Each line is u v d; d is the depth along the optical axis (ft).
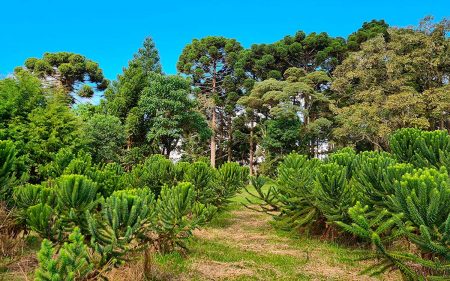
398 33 90.38
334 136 94.07
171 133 83.61
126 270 14.87
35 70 104.88
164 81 86.53
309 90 100.42
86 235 15.69
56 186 16.83
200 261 19.03
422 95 81.41
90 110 94.12
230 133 121.39
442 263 13.32
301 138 98.07
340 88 97.19
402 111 79.87
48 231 14.85
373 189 17.69
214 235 26.89
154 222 16.96
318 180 20.81
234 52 127.03
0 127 35.40
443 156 18.69
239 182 33.32
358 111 83.25
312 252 21.80
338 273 17.65
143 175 31.91
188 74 128.57
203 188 29.99
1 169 17.97
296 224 25.46
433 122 84.48
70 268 10.12
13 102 37.60
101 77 115.14
